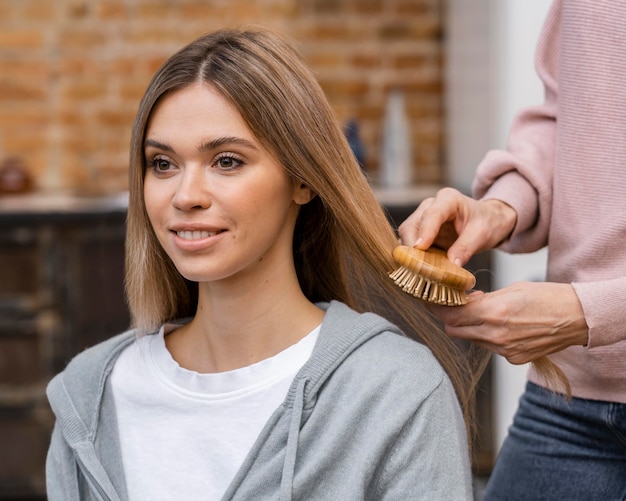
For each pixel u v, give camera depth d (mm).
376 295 1257
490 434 2812
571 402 1305
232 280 1095
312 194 1129
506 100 2555
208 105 1031
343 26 3365
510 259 2652
